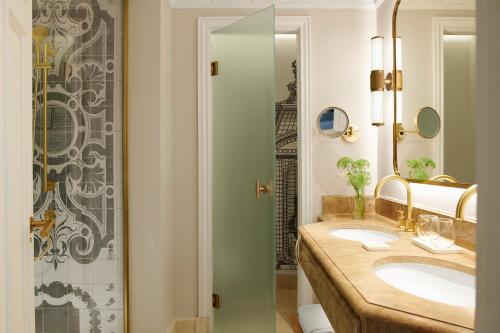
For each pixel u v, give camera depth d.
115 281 1.97
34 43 1.91
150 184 2.00
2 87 0.85
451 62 1.43
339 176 2.30
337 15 2.30
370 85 2.13
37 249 1.94
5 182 0.87
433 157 1.57
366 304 0.78
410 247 1.29
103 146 1.96
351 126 2.29
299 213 2.33
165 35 2.12
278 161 3.11
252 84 2.06
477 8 0.33
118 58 1.97
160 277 2.00
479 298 0.33
